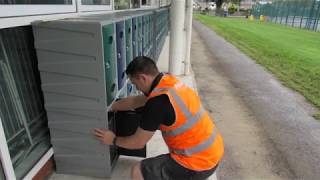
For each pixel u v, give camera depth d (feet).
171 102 5.56
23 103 7.39
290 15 89.71
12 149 6.93
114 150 8.52
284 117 13.99
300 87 19.31
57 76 7.02
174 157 6.10
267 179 9.00
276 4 102.73
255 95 17.42
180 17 18.48
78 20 6.95
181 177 6.15
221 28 70.03
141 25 13.05
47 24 6.55
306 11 77.92
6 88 6.79
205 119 6.10
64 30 6.54
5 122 6.75
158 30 25.25
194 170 5.95
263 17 112.27
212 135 6.11
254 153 10.47
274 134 12.09
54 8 7.97
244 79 21.27
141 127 5.81
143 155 8.93
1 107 6.62
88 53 6.63
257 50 36.47
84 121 7.41
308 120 13.70
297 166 9.75
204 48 37.14
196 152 5.92
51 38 6.66
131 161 8.91
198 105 6.04
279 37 53.36
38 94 8.02
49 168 8.02
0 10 5.75
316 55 33.81
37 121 7.95
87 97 7.09
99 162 7.91
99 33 6.41
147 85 5.90
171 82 5.82
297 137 11.87
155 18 21.33
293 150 10.80
